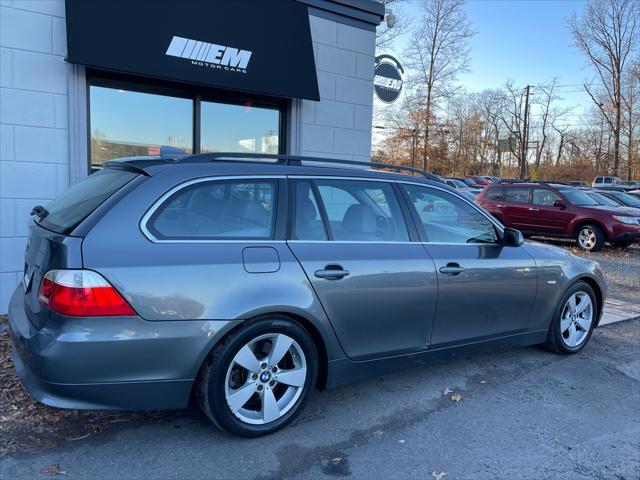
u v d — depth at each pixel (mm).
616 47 43250
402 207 3725
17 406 3338
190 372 2768
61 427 3133
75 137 5652
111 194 2840
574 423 3424
